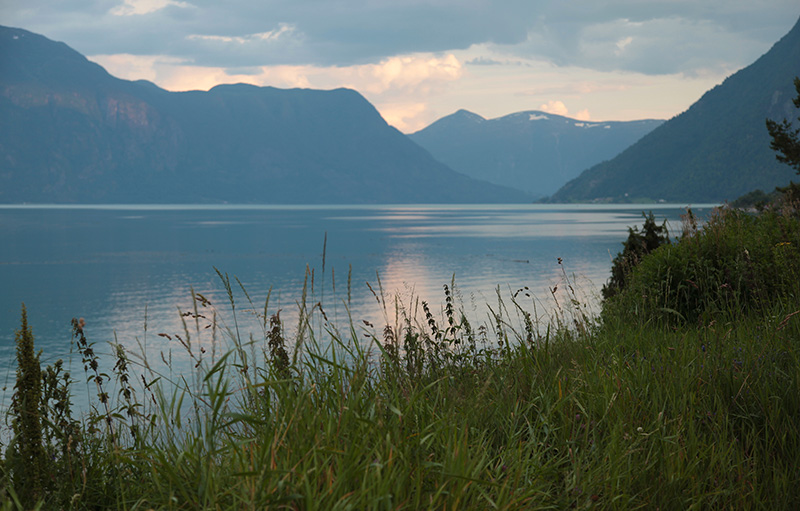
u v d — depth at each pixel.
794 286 7.11
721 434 4.11
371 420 3.39
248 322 26.30
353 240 138.75
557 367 5.27
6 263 95.69
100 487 3.79
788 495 3.60
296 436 3.22
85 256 106.12
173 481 3.20
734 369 4.96
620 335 6.58
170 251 114.44
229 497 3.11
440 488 2.99
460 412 4.18
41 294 63.78
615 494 3.57
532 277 62.72
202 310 31.72
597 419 4.38
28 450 3.54
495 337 8.32
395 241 134.12
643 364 5.10
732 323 6.61
